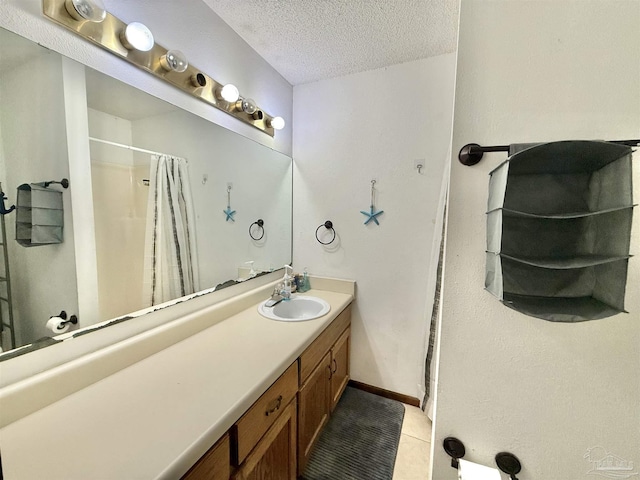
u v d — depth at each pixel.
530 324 0.62
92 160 0.93
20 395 0.70
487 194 0.63
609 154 0.50
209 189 1.42
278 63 1.73
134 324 1.02
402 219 1.76
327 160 1.94
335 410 1.74
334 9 1.28
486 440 0.68
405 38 1.47
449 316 0.68
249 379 0.86
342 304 1.66
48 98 0.80
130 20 0.98
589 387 0.60
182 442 0.62
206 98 1.32
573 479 0.62
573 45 0.57
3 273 0.73
